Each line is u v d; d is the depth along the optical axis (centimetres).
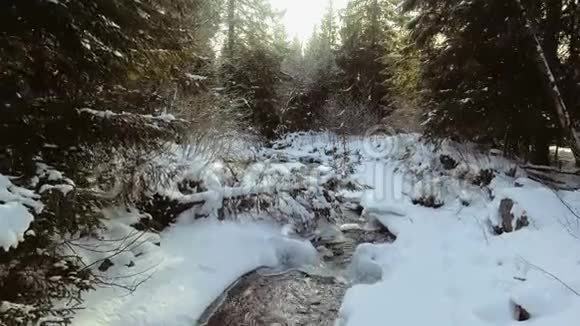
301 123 2119
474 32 794
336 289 529
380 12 2261
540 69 689
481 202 720
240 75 1656
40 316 298
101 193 456
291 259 617
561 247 431
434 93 956
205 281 479
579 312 314
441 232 634
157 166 587
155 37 530
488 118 791
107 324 358
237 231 634
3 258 298
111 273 436
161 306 408
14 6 334
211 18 1137
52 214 325
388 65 1873
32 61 362
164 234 569
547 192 566
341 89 2231
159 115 498
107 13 412
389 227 744
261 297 489
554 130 745
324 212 790
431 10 904
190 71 845
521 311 351
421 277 479
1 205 268
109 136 420
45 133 382
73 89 402
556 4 714
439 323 373
